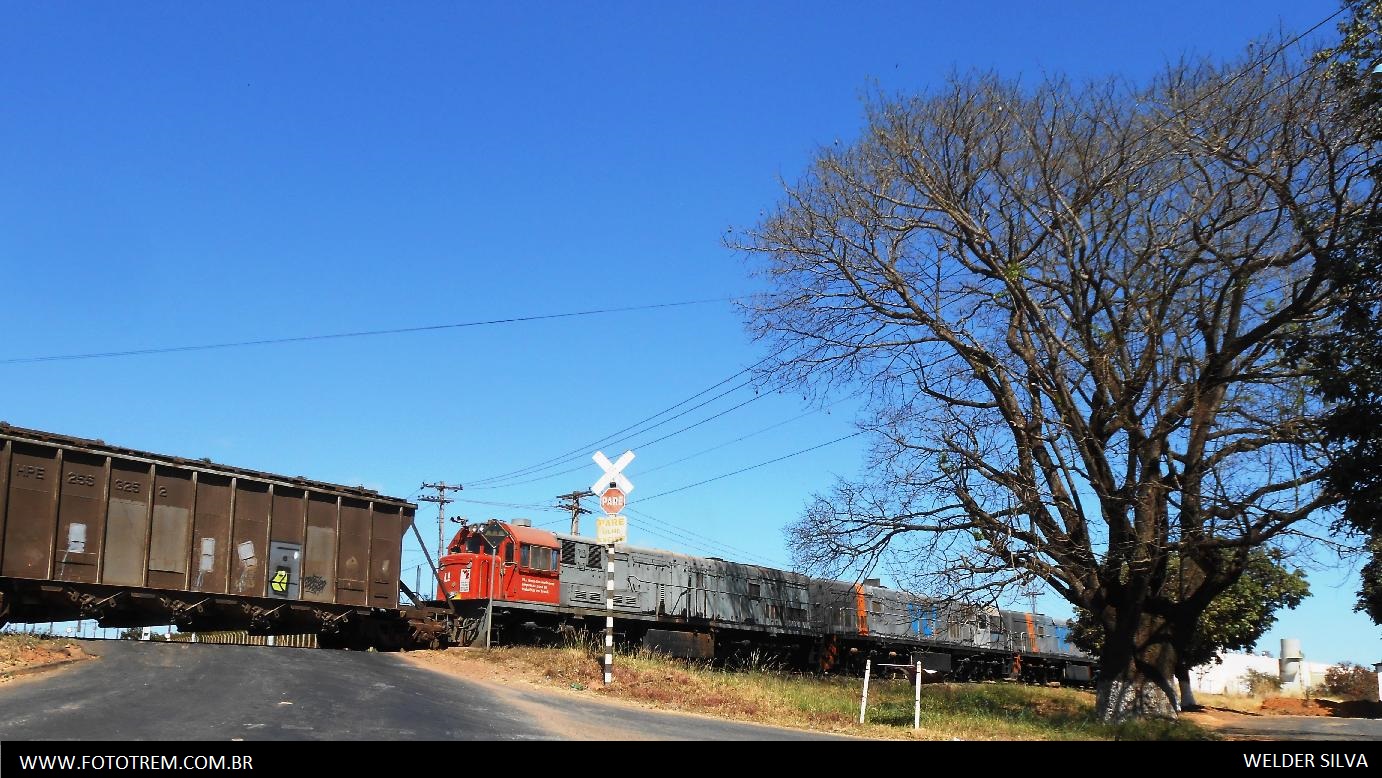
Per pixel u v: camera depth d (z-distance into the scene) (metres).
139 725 11.17
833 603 39.62
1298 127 18.67
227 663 17.53
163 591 21.12
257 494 23.06
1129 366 21.72
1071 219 21.03
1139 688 21.98
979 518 22.08
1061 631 51.19
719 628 33.88
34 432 19.97
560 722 14.20
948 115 22.14
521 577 28.38
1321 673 68.44
